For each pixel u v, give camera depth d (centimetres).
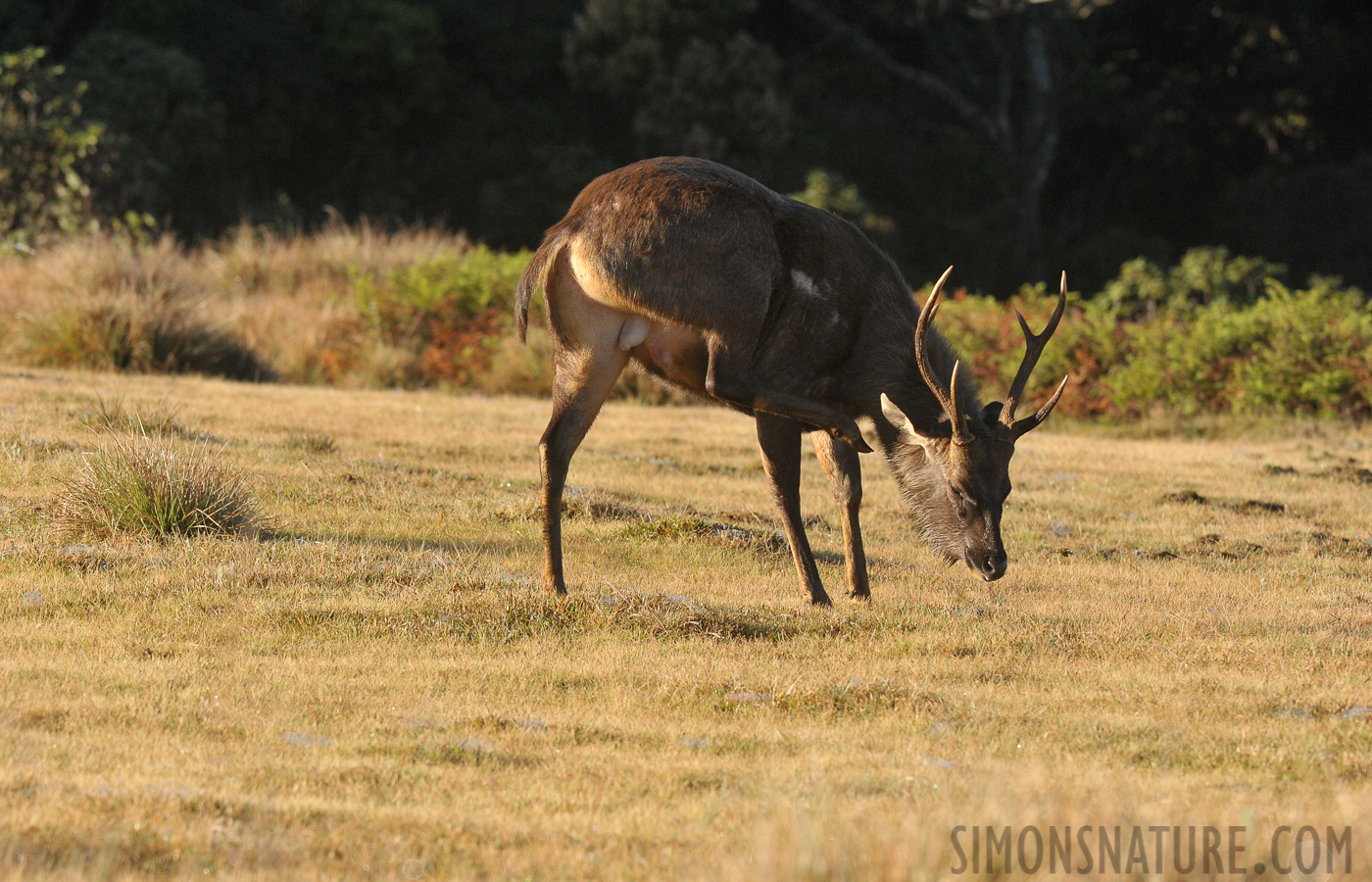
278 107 9781
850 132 11100
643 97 10156
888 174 10962
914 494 2192
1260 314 5053
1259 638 2128
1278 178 11975
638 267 2036
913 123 11644
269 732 1534
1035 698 1786
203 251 7019
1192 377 4881
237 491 2500
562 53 10900
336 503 2725
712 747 1555
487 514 2734
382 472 3028
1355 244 11062
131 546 2306
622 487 3138
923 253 10744
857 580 2323
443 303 5369
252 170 9975
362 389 4831
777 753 1538
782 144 9962
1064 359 4978
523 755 1496
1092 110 11356
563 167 10019
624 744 1555
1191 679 1891
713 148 9719
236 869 1105
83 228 6338
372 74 10000
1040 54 10619
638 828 1264
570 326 2120
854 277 2169
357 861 1147
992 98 11519
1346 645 2092
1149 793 1375
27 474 2645
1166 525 3088
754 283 2070
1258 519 3175
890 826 1115
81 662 1762
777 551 2622
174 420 3312
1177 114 11775
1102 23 11444
